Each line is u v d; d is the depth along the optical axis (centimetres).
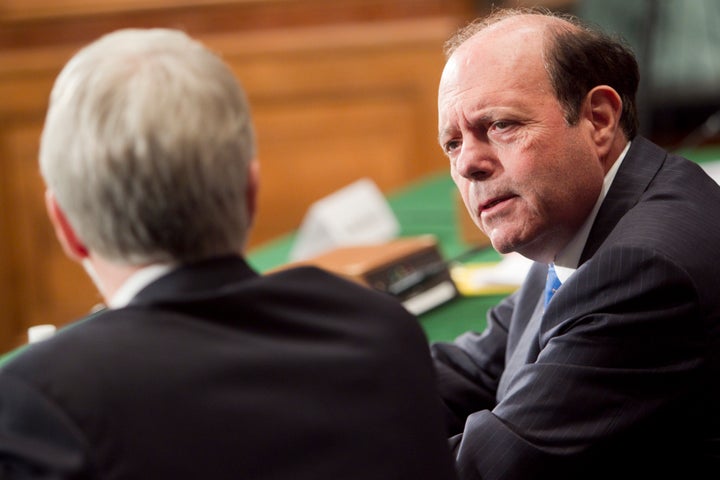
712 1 1866
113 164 368
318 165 2069
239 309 383
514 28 547
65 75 382
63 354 354
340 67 2030
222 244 390
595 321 514
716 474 528
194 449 352
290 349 381
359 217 1184
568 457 509
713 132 1596
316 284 407
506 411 521
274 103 2052
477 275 1011
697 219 530
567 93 536
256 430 362
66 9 2016
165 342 365
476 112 536
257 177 404
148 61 379
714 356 514
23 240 2059
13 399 345
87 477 337
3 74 2016
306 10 2025
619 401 510
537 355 557
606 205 550
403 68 2016
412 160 2047
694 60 1886
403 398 397
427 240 974
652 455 525
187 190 374
